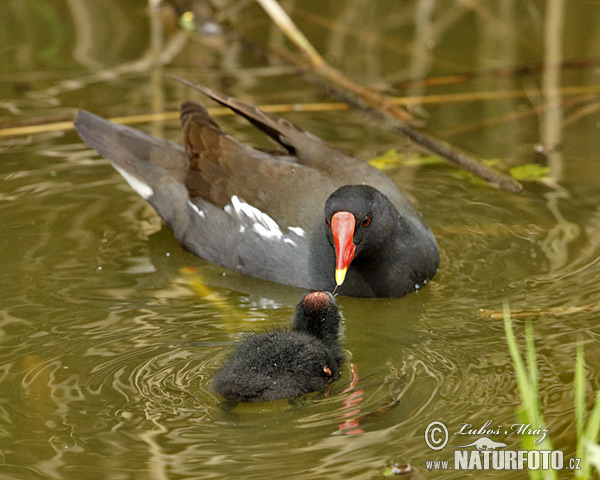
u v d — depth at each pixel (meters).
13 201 12.84
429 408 8.32
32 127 14.48
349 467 7.47
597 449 7.01
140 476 7.38
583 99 15.83
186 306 10.65
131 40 18.33
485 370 9.03
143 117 15.07
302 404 8.45
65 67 17.06
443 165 14.09
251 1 20.17
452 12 19.84
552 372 8.97
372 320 10.57
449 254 11.84
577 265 11.36
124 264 11.62
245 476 7.36
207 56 17.77
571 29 18.73
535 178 13.50
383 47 18.41
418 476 7.38
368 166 12.10
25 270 11.27
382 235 10.88
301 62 17.27
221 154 12.27
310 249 11.27
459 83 16.84
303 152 12.27
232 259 11.79
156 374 8.88
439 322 10.27
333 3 20.05
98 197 13.20
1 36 18.23
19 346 9.45
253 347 8.91
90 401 8.41
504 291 10.90
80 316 10.22
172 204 12.43
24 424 8.05
